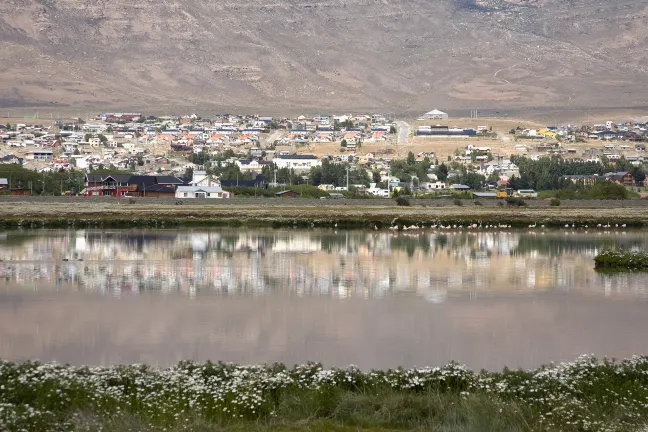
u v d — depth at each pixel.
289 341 78.44
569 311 95.75
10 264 133.75
